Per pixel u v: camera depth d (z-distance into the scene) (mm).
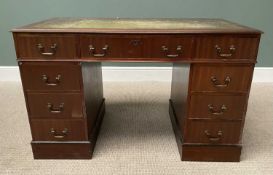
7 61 2553
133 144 1548
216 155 1373
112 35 1143
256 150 1489
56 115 1312
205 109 1288
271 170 1317
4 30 2430
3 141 1562
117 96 2277
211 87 1240
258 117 1899
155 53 1177
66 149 1379
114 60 1190
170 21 1528
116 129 1727
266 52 2527
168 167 1340
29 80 1234
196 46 1156
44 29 1134
